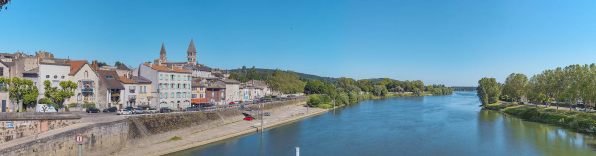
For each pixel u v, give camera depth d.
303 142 71.62
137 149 56.69
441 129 89.44
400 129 89.50
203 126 78.50
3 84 67.12
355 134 81.62
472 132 84.56
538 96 131.75
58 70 75.25
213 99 118.06
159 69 99.75
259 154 60.50
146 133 61.16
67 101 75.94
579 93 104.88
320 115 123.69
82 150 45.31
